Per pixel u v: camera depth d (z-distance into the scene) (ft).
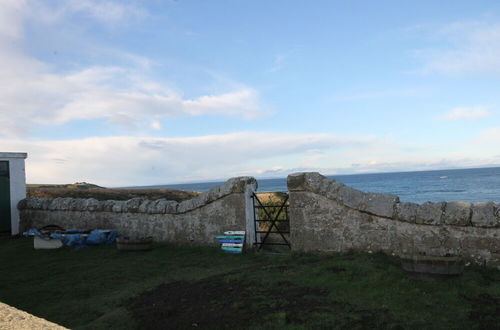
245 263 29.48
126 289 25.03
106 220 43.62
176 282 24.98
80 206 45.42
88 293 25.00
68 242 39.11
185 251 35.17
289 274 23.56
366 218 27.35
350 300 18.40
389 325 15.51
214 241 35.50
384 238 26.53
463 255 23.25
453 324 15.30
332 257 27.78
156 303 21.08
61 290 25.86
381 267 22.86
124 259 33.42
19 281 28.66
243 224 33.86
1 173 49.03
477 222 22.67
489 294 18.01
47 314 21.58
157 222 39.65
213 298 20.63
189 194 106.22
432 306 17.04
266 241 36.40
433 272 19.33
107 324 18.98
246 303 19.17
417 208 25.25
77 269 31.14
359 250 27.55
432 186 284.61
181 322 17.93
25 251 39.68
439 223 24.04
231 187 34.32
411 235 25.34
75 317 20.92
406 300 17.78
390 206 26.22
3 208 49.14
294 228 30.58
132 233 41.57
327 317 16.70
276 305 18.54
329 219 28.96
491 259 22.31
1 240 46.93
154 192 107.34
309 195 29.86
